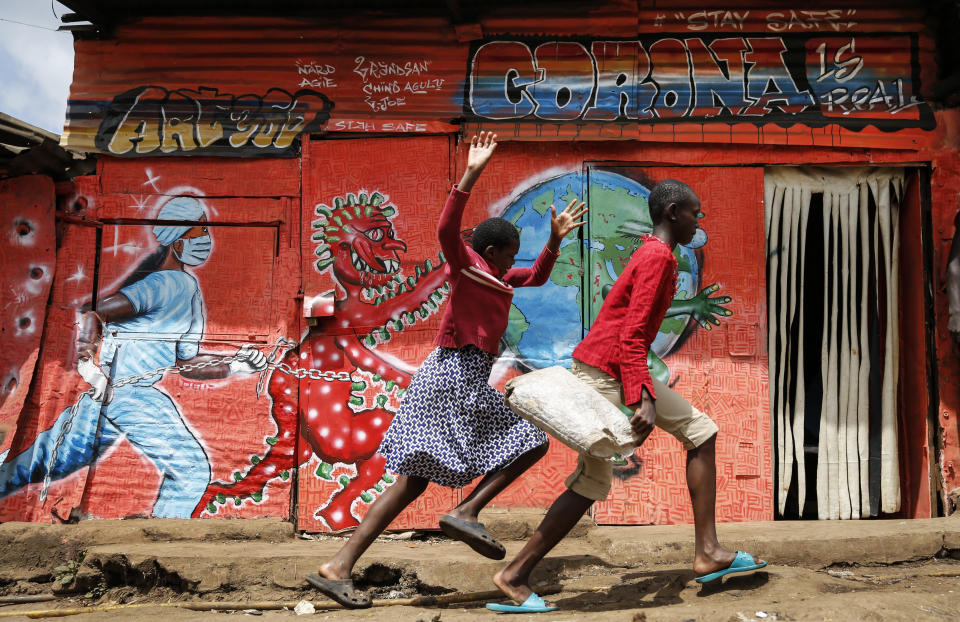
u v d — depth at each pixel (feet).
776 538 13.14
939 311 16.43
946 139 16.65
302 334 17.10
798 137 16.61
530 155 17.11
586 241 16.89
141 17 17.72
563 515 10.68
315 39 17.61
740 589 11.07
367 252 17.16
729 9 17.04
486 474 11.12
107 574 14.35
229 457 16.85
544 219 16.98
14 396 16.89
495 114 17.13
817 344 16.89
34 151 16.78
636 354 10.27
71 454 16.85
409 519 16.39
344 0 17.29
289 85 17.56
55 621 12.87
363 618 11.07
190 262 17.38
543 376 10.77
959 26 16.22
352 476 16.67
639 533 14.55
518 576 10.75
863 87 16.85
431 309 16.97
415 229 17.11
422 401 11.17
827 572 12.44
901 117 16.72
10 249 17.34
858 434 16.78
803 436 16.70
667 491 16.21
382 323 16.99
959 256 16.02
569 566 13.23
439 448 10.89
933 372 16.39
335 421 16.83
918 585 11.55
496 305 11.43
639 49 17.12
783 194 17.04
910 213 16.99
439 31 17.43
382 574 13.33
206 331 17.19
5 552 15.51
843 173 17.06
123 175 17.60
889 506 16.56
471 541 10.60
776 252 16.97
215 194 17.47
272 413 16.92
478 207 17.04
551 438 16.40
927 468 16.24
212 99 17.57
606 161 17.01
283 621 11.62
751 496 16.26
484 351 11.32
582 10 17.08
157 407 17.03
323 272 17.19
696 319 16.66
